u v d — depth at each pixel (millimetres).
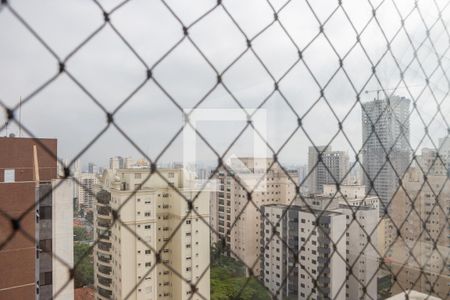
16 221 536
